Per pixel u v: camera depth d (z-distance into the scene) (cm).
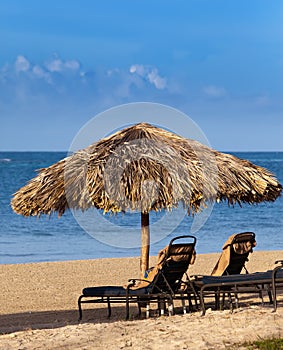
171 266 1026
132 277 1634
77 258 2211
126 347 746
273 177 1173
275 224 3353
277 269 930
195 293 1023
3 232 2986
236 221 3462
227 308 1084
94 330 851
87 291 1042
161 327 842
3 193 5466
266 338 750
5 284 1524
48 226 3162
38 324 1047
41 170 1123
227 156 1141
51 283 1538
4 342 807
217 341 750
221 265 1070
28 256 2275
